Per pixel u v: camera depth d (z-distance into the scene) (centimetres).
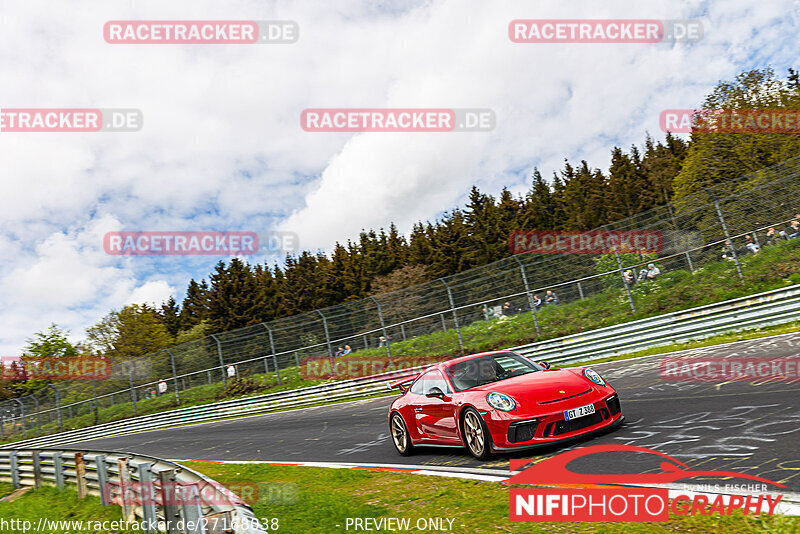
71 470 855
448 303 1916
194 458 1230
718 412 599
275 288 5616
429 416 680
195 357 2500
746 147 2745
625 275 1606
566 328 1636
